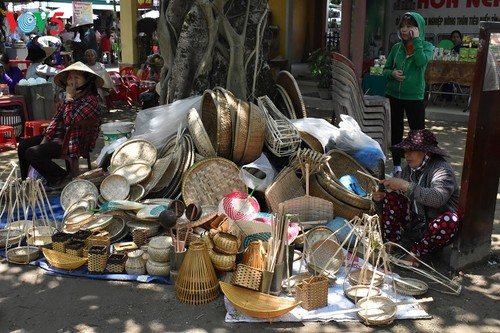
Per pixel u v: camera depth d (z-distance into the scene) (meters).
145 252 3.78
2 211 4.62
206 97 5.12
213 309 3.31
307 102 11.76
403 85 6.23
